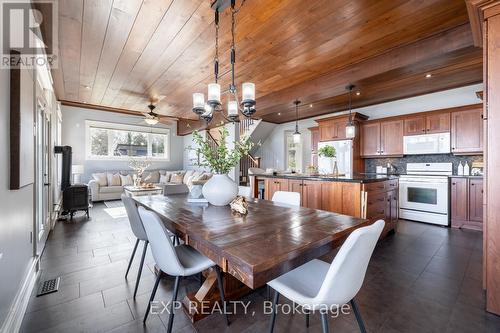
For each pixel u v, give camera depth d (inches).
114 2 69.7
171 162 339.0
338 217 64.9
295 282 51.8
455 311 67.5
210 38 89.7
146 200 92.9
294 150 290.4
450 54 90.3
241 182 285.1
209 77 129.2
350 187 119.6
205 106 90.7
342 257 39.1
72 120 263.7
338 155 210.2
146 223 56.1
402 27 85.0
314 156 240.8
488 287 66.6
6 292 54.1
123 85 143.2
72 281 83.7
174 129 342.6
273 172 178.2
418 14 77.5
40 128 115.4
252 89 75.1
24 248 70.2
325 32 87.2
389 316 65.6
